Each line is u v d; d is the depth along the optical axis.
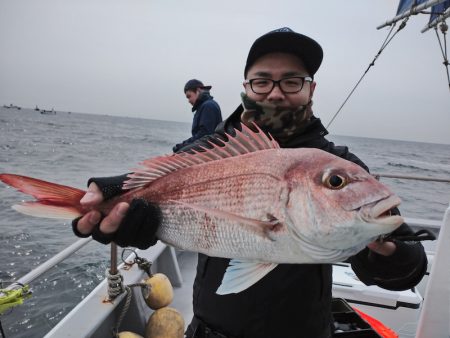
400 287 1.60
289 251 1.41
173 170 1.67
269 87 1.78
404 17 3.95
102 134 70.62
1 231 10.66
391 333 2.42
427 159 63.66
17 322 6.11
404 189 19.09
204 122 6.33
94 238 1.59
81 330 2.11
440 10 3.63
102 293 2.54
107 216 1.54
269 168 1.49
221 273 1.75
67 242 10.12
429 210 13.43
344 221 1.33
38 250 9.46
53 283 7.50
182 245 1.58
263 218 1.45
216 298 1.75
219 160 1.60
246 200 1.49
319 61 1.87
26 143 39.16
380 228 1.29
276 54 1.77
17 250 9.38
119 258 5.16
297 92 1.78
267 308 1.65
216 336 1.74
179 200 1.59
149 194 1.63
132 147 46.12
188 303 3.22
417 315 2.92
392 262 1.50
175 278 3.52
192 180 1.60
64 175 21.55
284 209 1.42
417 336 2.16
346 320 2.48
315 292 1.67
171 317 2.54
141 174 1.67
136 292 2.69
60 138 51.28
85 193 1.60
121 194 1.64
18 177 1.53
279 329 1.65
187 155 1.67
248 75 1.91
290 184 1.42
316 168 1.41
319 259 1.40
